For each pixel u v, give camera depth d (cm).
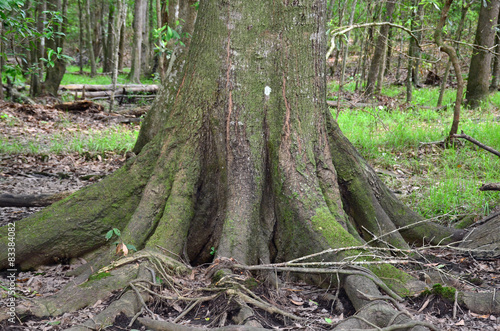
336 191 393
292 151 380
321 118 400
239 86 383
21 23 639
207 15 395
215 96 387
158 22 873
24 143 893
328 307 322
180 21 794
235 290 300
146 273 318
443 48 722
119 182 400
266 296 313
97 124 1194
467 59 1970
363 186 431
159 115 684
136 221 370
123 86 1702
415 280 326
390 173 716
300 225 365
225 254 346
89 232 386
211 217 394
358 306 296
